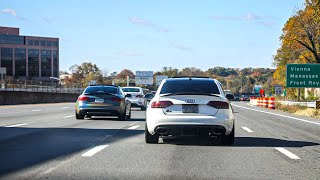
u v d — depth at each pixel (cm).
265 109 4981
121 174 891
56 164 995
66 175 873
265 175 905
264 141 1498
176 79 1410
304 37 7169
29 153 1152
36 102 6144
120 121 2373
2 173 886
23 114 2989
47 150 1208
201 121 1275
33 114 2995
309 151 1266
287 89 9144
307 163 1058
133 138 1513
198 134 1291
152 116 1305
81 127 1936
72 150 1211
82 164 998
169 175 887
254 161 1074
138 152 1191
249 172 934
